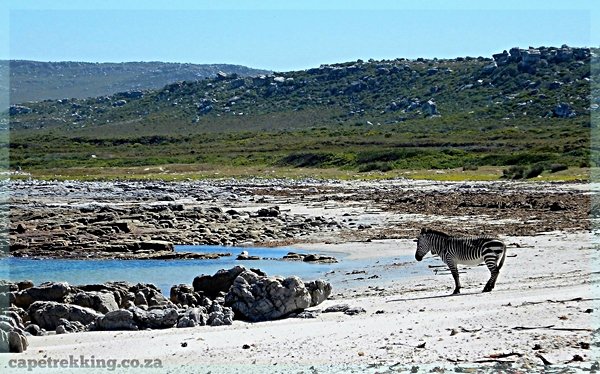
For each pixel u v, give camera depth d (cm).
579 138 14350
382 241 5062
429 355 1931
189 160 15950
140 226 5819
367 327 2298
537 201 6969
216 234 5534
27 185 10644
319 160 14238
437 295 2923
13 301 2798
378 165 12950
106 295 2839
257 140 19550
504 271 3462
